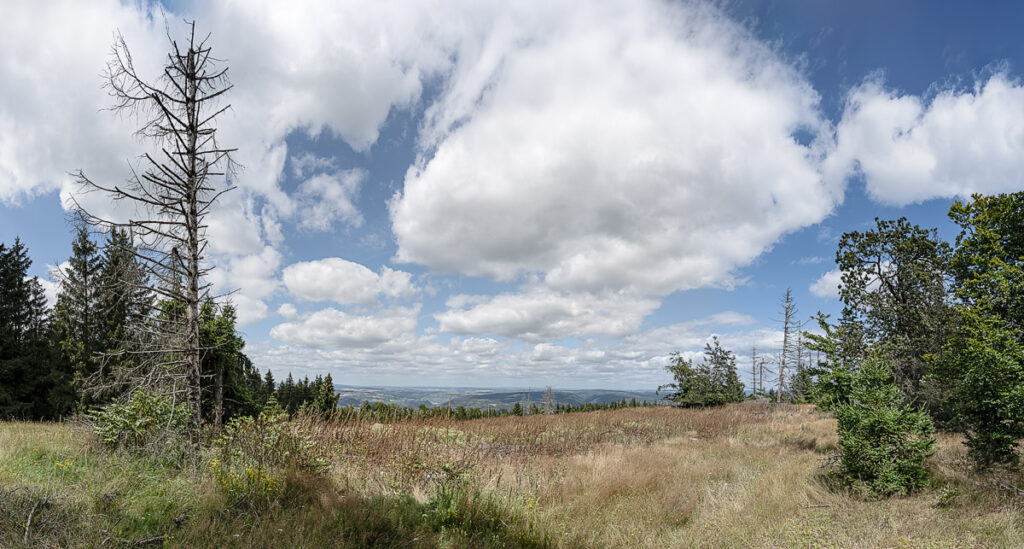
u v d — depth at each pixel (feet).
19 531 15.52
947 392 48.44
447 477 30.40
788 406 121.08
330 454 31.94
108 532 16.71
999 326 32.94
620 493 32.01
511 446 57.36
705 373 143.74
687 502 29.53
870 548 19.93
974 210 39.01
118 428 27.86
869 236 66.85
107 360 33.35
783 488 31.83
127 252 31.91
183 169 33.68
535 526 24.02
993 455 32.42
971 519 23.03
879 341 61.62
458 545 20.08
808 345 50.57
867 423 32.55
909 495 30.22
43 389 84.74
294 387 142.61
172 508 20.16
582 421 86.94
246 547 16.44
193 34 34.22
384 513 22.20
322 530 19.10
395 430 40.75
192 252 33.81
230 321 50.14
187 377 33.01
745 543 21.91
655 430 76.95
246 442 29.14
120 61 31.17
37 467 23.47
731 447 54.75
